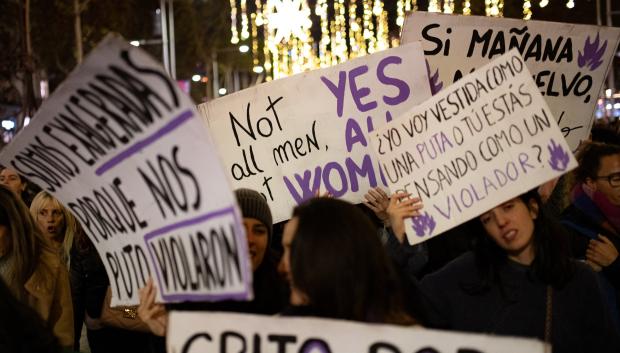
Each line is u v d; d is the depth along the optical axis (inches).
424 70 192.5
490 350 99.0
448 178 144.3
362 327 102.5
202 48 1882.4
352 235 104.0
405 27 203.3
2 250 172.6
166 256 113.0
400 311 108.3
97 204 125.2
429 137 147.9
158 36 1786.4
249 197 147.3
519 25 204.5
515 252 136.3
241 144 199.9
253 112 199.0
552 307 133.1
